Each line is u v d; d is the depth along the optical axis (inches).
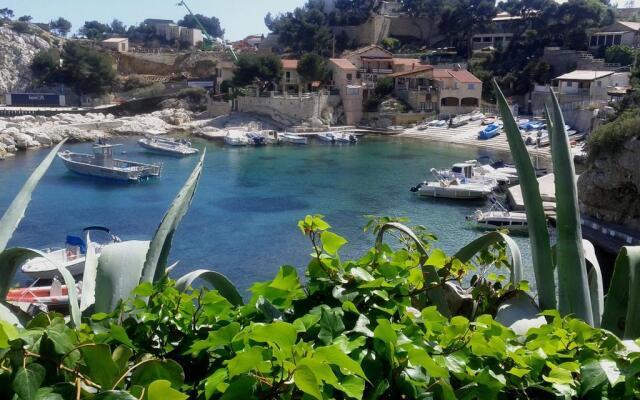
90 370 82.2
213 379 84.7
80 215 1642.5
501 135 3260.3
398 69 4242.1
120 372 89.4
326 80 4033.0
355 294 109.8
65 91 4431.6
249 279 1147.9
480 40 5024.6
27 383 74.9
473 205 1781.5
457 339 103.0
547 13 4596.5
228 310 106.7
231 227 1519.4
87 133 3230.8
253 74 3880.4
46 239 1409.9
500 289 156.4
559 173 150.2
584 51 4188.0
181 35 6688.0
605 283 1165.7
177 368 89.8
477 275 176.2
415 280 125.3
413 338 99.2
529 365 100.3
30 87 4564.5
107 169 2170.3
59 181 2110.0
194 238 1417.3
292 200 1856.5
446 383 91.0
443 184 1908.2
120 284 129.5
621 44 4065.0
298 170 2410.2
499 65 4397.1
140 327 106.2
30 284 1055.0
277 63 3909.9
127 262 132.2
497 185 1995.6
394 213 1684.3
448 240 1419.8
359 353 94.3
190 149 2800.2
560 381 95.4
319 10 5777.6
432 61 4785.9
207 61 5172.2
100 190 1982.0
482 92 4065.0
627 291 144.1
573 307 147.1
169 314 107.9
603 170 1467.8
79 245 1190.9
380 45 5324.8
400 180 2198.6
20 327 94.0
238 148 3043.8
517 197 1727.4
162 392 75.7
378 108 3870.6
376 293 109.4
